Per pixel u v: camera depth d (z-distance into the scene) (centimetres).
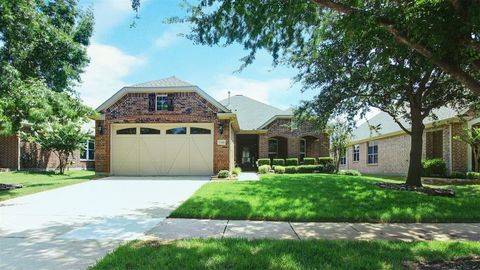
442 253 509
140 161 1956
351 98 1376
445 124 1869
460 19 471
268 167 2395
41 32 1369
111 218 798
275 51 805
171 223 744
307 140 2830
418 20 494
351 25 583
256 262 457
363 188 1259
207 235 640
